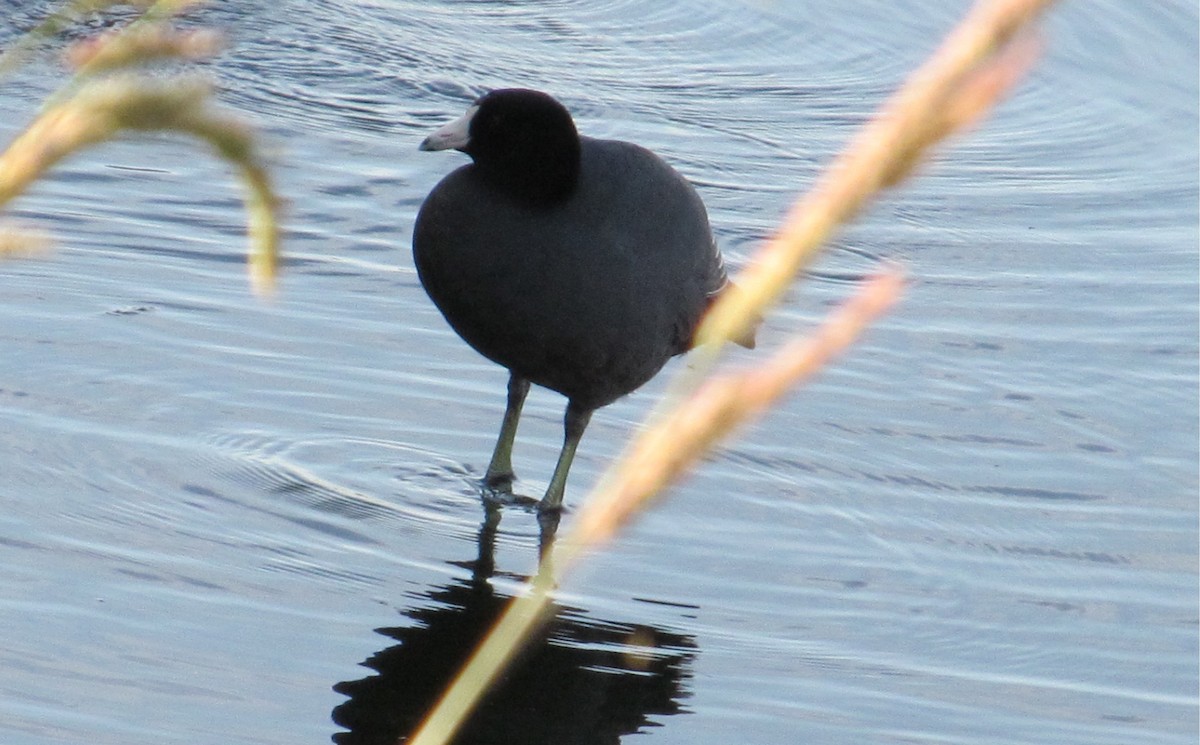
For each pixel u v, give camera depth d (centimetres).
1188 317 1464
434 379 1223
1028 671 909
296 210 1473
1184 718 870
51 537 930
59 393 1116
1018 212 1688
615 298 1012
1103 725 855
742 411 129
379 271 1387
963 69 110
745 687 852
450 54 1903
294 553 952
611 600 936
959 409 1252
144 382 1148
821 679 872
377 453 1102
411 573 945
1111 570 1039
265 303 1296
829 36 2153
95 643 819
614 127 1792
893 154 114
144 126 131
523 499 1066
